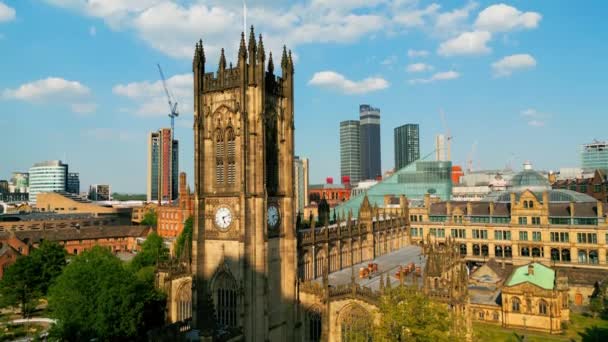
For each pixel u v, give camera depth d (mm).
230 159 84875
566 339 117688
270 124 89000
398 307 70000
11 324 124938
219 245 85438
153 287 115000
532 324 125562
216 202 86125
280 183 91500
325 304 89375
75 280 95000
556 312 122688
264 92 85000
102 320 90688
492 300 137500
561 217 183250
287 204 92188
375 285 104625
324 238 113250
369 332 85625
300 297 93875
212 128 87375
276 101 90688
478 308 134375
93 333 90562
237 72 83312
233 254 83562
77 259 111250
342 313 88938
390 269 125250
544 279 128500
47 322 129000
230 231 84125
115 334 92812
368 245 139875
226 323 84625
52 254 145375
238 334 79062
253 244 82688
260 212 83562
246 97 82625
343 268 124375
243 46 82562
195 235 86875
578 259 177875
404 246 172125
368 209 140625
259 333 82688
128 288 96875
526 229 189000
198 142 87500
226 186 84938
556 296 122812
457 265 138500
